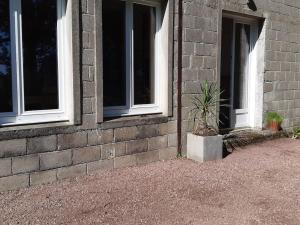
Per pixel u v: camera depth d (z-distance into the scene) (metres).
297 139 7.55
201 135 5.48
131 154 5.04
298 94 8.27
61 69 4.39
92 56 4.48
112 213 3.45
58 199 3.75
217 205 3.77
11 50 4.03
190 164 5.29
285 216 3.54
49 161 4.21
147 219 3.36
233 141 6.38
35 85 4.25
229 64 7.04
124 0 5.00
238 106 7.35
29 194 3.87
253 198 4.01
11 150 3.90
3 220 3.23
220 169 5.07
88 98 4.49
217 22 6.08
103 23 4.84
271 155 6.02
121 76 5.11
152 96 5.54
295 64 8.14
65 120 4.41
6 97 4.05
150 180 4.47
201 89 5.91
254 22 7.34
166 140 5.47
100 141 4.67
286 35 7.81
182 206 3.70
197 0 5.71
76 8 4.26
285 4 7.68
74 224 3.19
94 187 4.15
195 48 5.75
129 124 4.96
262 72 7.34
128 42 5.12
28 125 4.12
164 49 5.37
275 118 7.44
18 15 4.05
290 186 4.45
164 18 5.32
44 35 4.27
